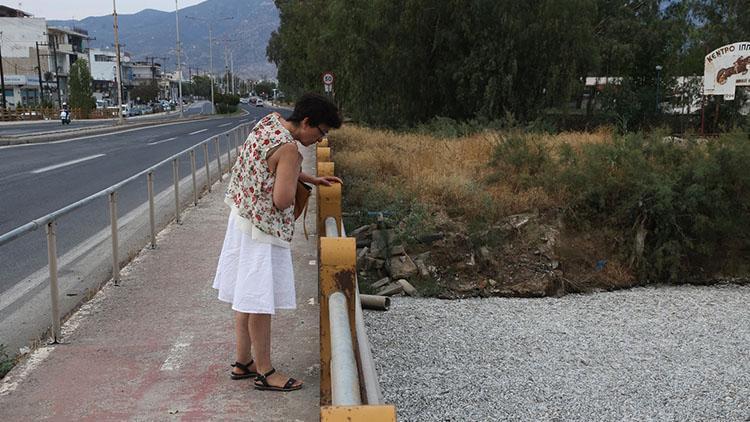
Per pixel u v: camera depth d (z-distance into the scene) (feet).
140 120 202.49
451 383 22.06
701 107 98.99
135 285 20.77
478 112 80.84
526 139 51.83
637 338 27.66
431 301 32.73
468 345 25.96
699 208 40.65
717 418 20.38
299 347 15.60
